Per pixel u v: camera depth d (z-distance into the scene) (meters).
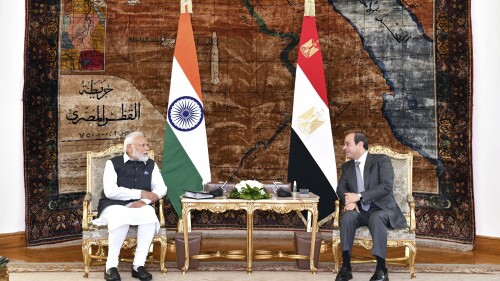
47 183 6.95
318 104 6.81
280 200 5.48
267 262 6.01
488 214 6.63
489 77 6.64
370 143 7.27
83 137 7.21
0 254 6.36
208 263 5.96
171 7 7.48
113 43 7.37
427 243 6.93
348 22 7.35
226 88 7.55
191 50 6.86
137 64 7.43
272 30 7.56
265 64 7.57
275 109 7.55
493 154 6.60
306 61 6.86
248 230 5.51
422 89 7.04
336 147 7.41
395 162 5.79
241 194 5.51
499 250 6.48
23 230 6.83
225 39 7.57
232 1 7.57
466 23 6.71
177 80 6.81
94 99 7.28
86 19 7.25
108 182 5.46
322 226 7.38
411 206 5.36
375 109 7.26
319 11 7.46
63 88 7.11
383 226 5.11
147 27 7.46
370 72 7.28
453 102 6.82
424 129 7.02
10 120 6.74
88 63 7.25
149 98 7.46
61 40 7.11
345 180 5.59
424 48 7.02
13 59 6.78
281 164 7.55
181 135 6.75
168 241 6.80
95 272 5.51
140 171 5.56
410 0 7.09
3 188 6.68
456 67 6.79
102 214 5.38
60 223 7.04
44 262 5.97
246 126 7.58
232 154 7.56
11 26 6.77
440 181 6.91
